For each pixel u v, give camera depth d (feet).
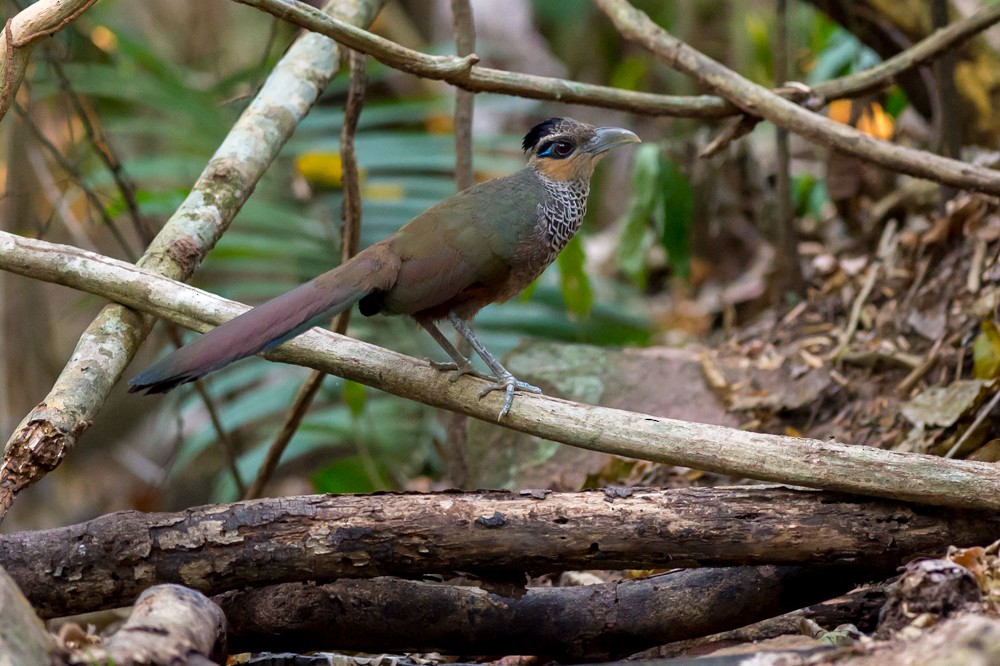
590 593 22.50
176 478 57.88
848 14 41.55
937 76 36.73
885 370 34.04
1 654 15.47
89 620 33.94
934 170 29.43
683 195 42.45
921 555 21.09
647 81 67.15
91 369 23.02
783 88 33.40
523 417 22.68
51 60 34.96
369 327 44.06
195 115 46.34
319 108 49.85
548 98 30.45
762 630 22.61
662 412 35.42
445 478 42.42
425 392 23.52
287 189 47.73
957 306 34.32
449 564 21.13
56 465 21.80
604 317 47.91
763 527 21.04
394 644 22.29
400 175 50.83
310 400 32.48
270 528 20.86
